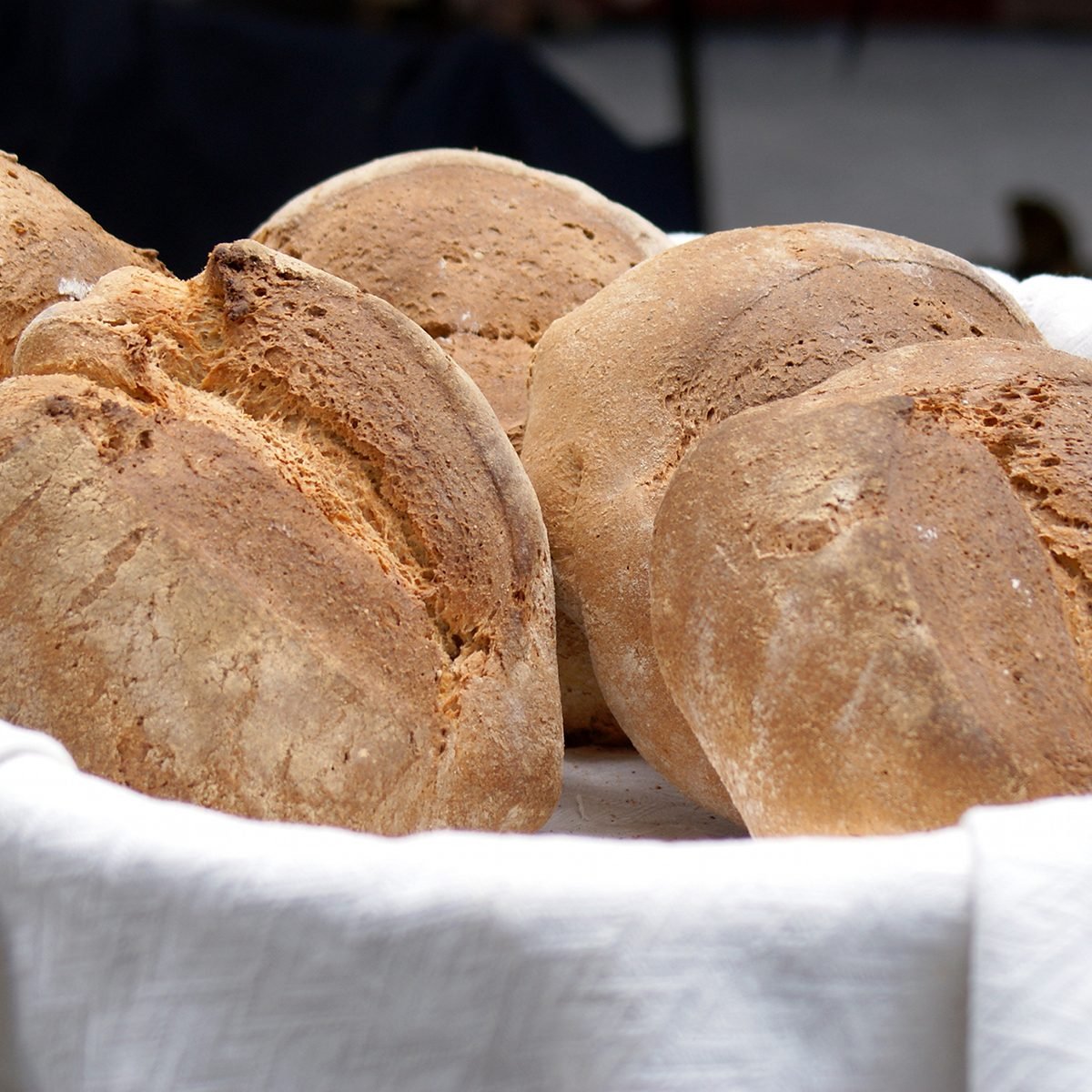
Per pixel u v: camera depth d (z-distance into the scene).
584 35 4.12
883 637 1.10
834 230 1.30
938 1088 1.01
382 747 1.14
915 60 5.00
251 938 1.01
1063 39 5.27
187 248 1.81
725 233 1.31
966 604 1.12
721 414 1.25
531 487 1.23
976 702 1.10
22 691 1.12
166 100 1.77
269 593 1.14
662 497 1.22
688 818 1.24
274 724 1.13
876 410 1.15
